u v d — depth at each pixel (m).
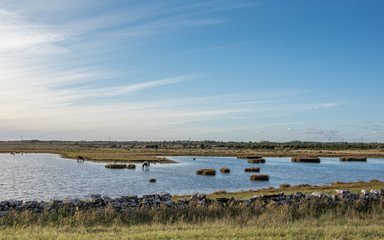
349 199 17.78
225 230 12.13
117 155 109.56
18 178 50.72
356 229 12.17
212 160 98.44
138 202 16.34
